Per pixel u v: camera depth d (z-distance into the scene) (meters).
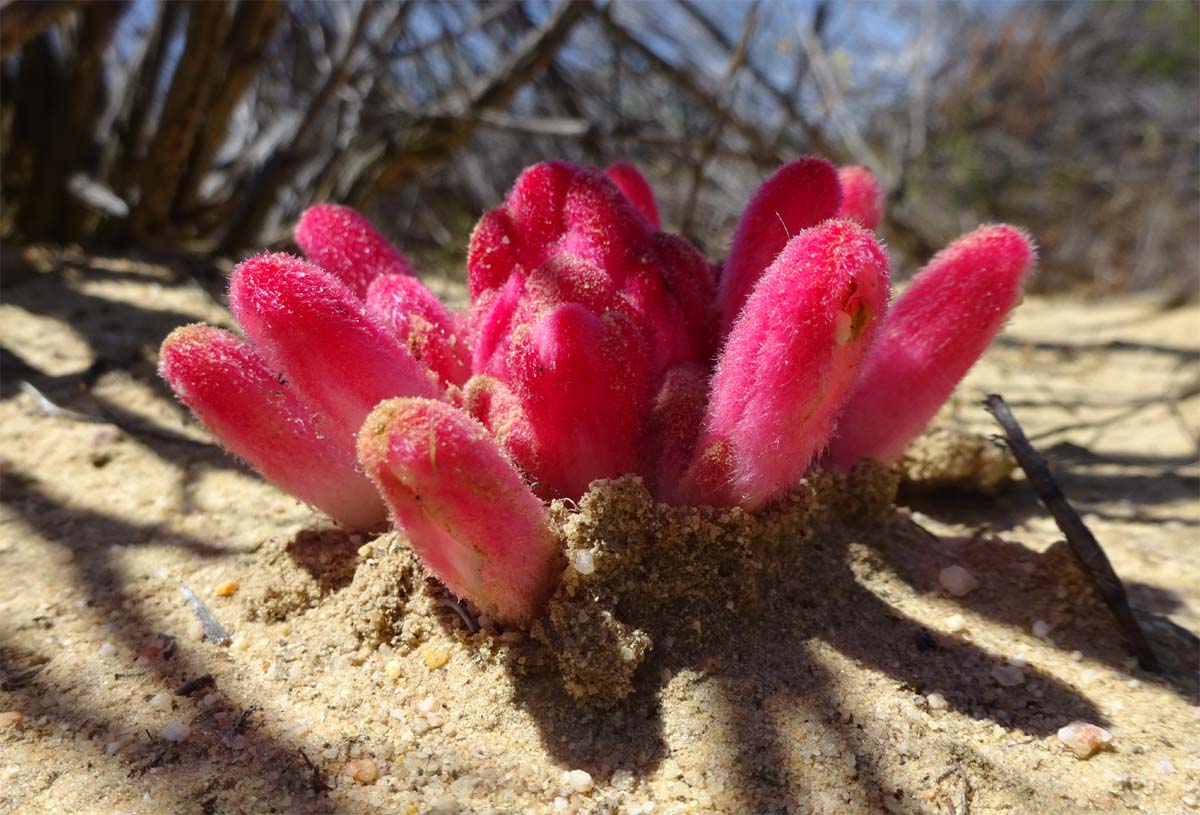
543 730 0.10
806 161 0.12
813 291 0.10
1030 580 0.13
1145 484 0.18
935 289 0.12
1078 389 0.25
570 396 0.11
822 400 0.10
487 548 0.10
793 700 0.10
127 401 0.19
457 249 0.41
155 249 0.29
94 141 0.31
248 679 0.11
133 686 0.11
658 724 0.10
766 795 0.09
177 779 0.10
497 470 0.09
